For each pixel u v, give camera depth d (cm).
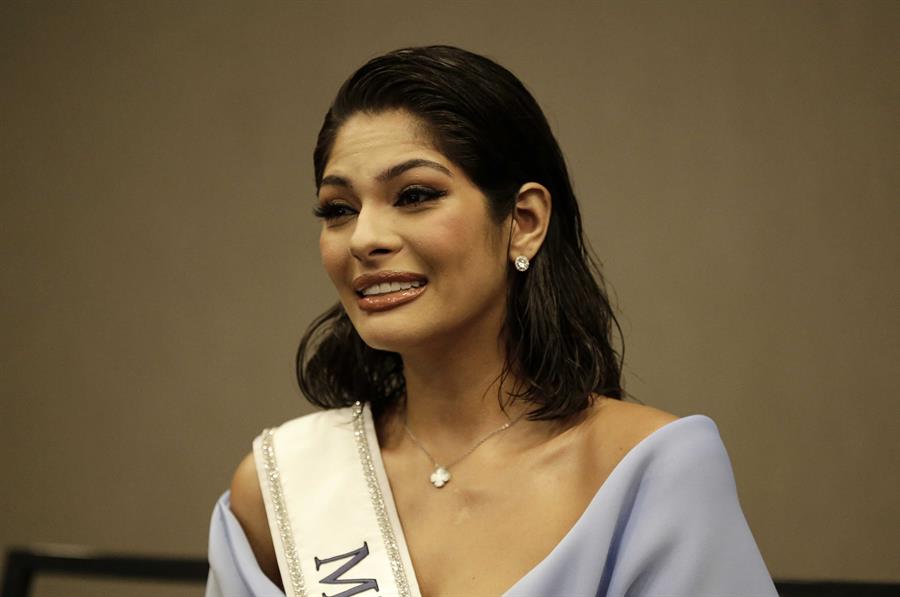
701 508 475
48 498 1191
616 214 989
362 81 521
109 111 1180
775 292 957
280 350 1127
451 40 1045
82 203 1190
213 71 1147
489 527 507
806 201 952
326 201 521
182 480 1155
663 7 988
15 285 1207
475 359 527
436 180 500
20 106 1203
